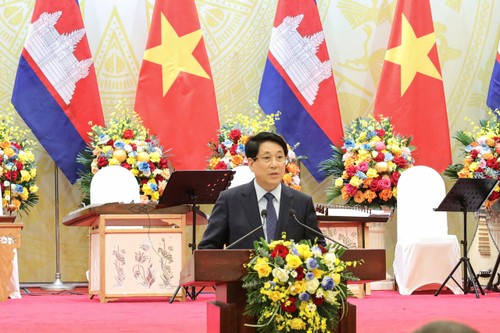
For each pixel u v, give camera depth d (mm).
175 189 8625
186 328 6703
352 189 12414
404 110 13484
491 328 6766
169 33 13344
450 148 13602
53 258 13523
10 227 10023
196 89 13281
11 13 13484
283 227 5172
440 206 10750
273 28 13664
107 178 11047
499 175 12477
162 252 9867
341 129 13570
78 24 13133
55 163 13172
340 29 14211
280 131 13578
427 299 10375
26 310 8641
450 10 14320
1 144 12133
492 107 13750
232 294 4660
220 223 5246
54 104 13000
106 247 9742
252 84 14078
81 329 6691
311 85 13570
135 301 9891
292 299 4473
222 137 12805
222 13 14055
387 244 14031
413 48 13586
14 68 13461
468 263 11008
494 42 14367
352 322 4719
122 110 13711
